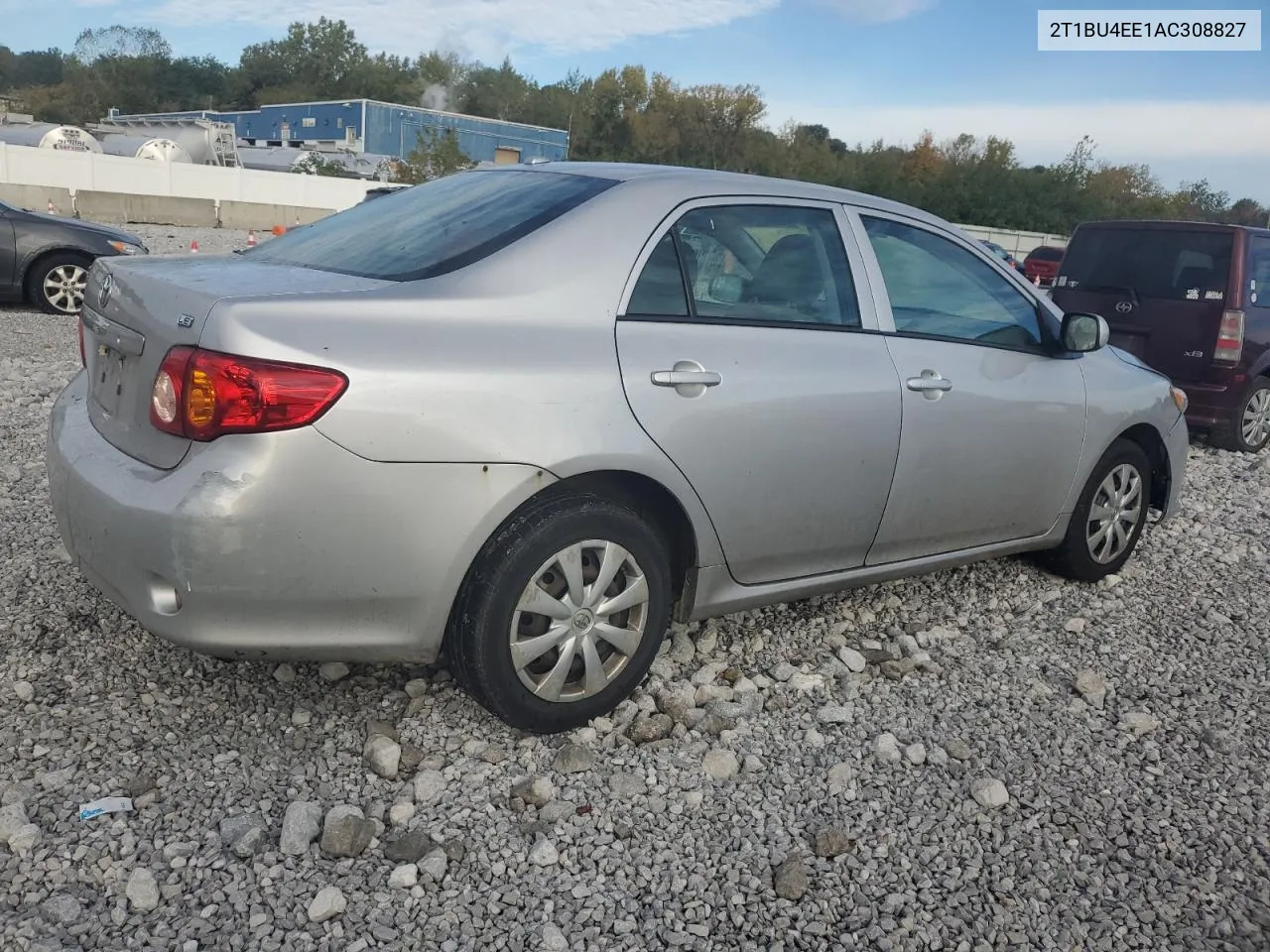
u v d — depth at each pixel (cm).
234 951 241
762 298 358
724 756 324
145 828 278
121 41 10844
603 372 310
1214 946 265
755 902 270
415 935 250
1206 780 338
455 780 309
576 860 280
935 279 413
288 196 3153
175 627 280
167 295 292
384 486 279
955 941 261
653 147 6353
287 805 293
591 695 330
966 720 367
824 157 6069
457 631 306
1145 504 511
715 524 343
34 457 582
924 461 394
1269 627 470
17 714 324
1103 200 5228
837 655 404
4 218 1112
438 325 291
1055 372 447
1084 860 295
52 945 237
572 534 310
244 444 269
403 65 11150
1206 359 848
